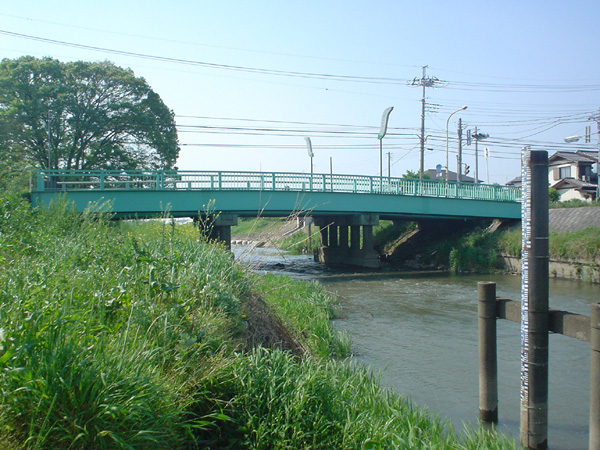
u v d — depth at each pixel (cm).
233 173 2269
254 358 496
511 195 3123
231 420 402
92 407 309
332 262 3547
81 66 3030
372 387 588
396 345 1034
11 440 287
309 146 3956
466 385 771
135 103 3178
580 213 2750
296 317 1023
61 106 2897
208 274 666
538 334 540
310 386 459
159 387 349
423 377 809
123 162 3141
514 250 2628
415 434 479
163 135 3275
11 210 870
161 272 588
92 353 346
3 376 302
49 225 909
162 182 2133
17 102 2814
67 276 516
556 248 2402
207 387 430
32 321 350
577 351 981
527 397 545
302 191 2425
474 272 2714
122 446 298
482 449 467
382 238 3878
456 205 2895
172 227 860
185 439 371
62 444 297
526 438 543
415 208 2772
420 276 2545
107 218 1141
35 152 3044
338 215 3044
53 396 302
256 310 761
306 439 417
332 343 943
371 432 444
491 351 624
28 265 540
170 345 441
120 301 470
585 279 2231
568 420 646
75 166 3098
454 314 1417
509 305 601
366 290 1961
